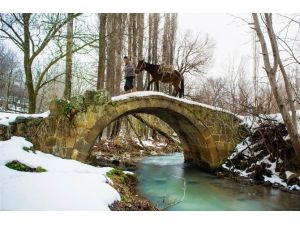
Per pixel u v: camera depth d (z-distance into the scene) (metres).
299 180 9.38
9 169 5.92
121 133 21.52
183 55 23.30
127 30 18.39
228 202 7.91
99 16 14.66
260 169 10.67
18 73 35.88
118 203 5.21
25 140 8.35
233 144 12.53
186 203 7.61
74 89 19.50
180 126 13.35
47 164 6.76
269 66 8.43
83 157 9.41
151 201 7.31
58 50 11.76
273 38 8.42
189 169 13.02
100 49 14.22
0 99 31.56
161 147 20.22
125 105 10.42
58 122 9.12
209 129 12.19
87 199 4.77
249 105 12.96
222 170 12.09
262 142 11.58
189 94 23.92
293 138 8.59
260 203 7.86
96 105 9.80
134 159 15.21
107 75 16.05
